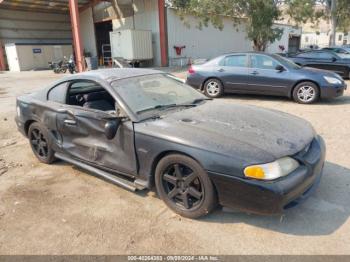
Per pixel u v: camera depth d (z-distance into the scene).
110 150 3.54
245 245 2.63
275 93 8.26
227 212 3.12
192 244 2.67
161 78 4.18
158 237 2.79
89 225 3.01
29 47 28.25
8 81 18.08
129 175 3.46
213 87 9.03
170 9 22.62
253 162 2.60
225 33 27.08
